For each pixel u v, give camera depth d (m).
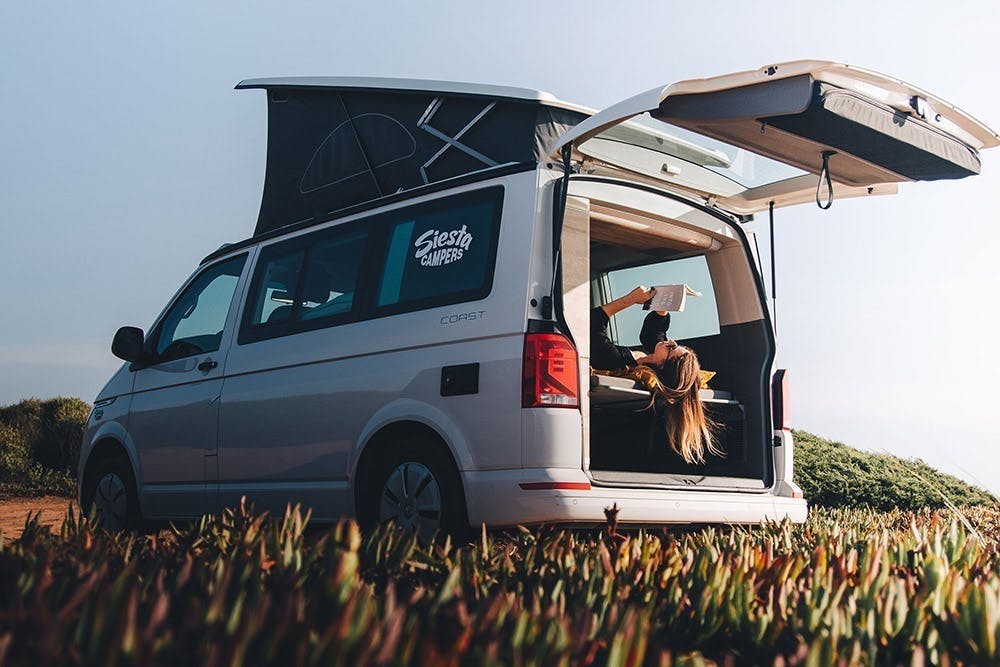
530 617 2.37
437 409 4.88
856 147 4.84
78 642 2.06
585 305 4.89
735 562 3.50
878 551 3.71
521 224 4.84
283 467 5.66
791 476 5.86
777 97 4.37
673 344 5.65
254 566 2.67
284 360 5.79
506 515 4.57
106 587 2.59
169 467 6.50
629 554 3.52
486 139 5.75
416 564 3.32
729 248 6.00
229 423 6.05
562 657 2.06
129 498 6.88
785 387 5.88
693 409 5.52
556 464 4.57
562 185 4.86
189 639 2.05
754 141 4.90
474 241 5.01
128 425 6.91
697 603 3.02
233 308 6.36
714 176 5.87
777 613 2.91
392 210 5.52
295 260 6.05
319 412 5.47
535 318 4.70
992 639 2.71
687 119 4.59
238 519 3.96
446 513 4.79
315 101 6.63
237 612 2.14
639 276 6.38
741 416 5.88
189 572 2.62
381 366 5.19
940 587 3.17
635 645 2.13
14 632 2.06
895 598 2.96
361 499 5.19
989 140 5.25
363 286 5.49
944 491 11.85
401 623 2.09
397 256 5.38
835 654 2.31
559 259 4.79
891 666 2.81
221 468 6.09
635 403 5.75
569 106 5.63
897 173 5.24
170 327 6.92
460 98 5.88
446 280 5.07
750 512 5.37
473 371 4.77
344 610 2.01
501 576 3.30
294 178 6.69
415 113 6.09
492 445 4.66
